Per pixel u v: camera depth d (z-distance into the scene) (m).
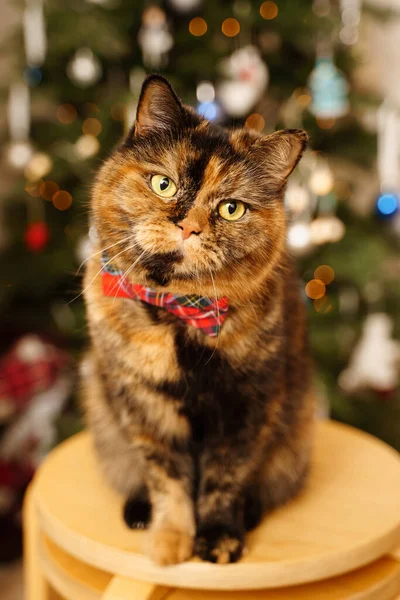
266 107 1.27
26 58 1.18
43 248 1.22
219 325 0.62
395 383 1.29
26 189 1.23
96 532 0.65
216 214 0.62
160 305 0.63
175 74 1.15
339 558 0.61
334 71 1.13
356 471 0.76
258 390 0.65
